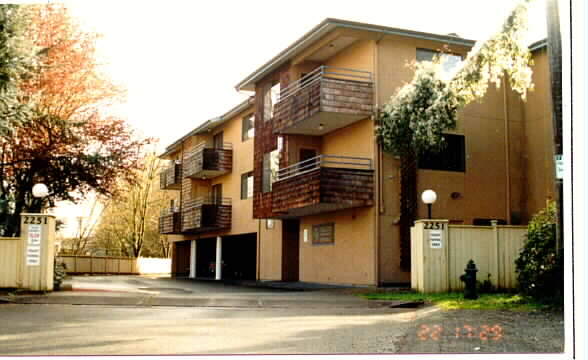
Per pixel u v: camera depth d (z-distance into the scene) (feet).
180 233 110.42
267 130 75.92
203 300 41.24
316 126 65.67
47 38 58.90
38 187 45.91
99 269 130.21
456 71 55.62
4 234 53.26
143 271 138.10
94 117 64.44
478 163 62.95
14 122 44.88
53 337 26.03
